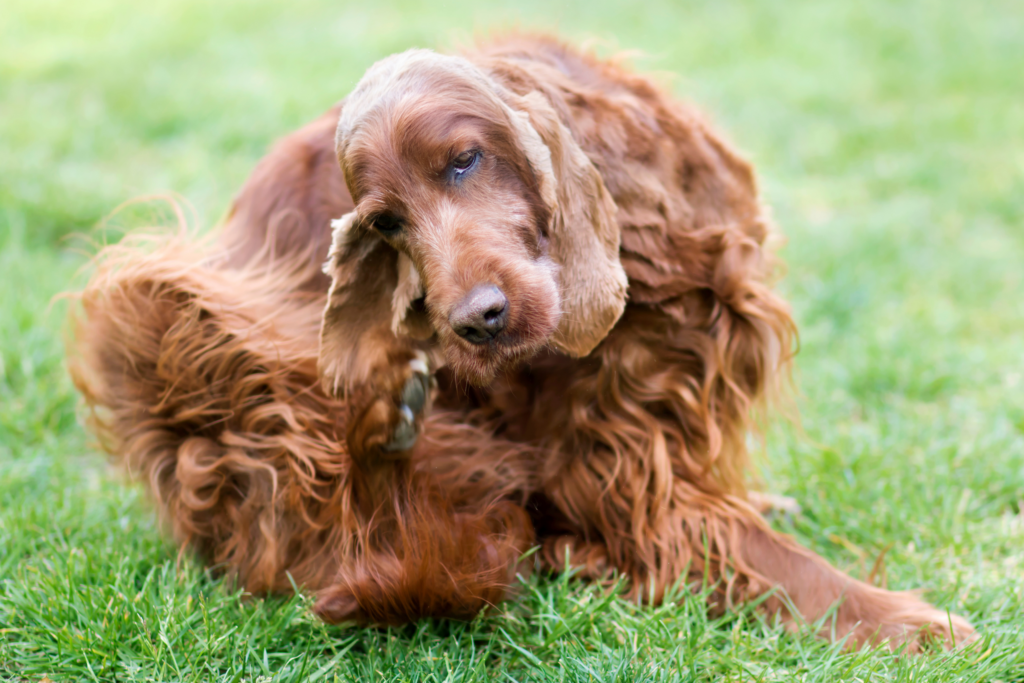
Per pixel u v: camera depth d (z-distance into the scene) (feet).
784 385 9.98
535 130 6.92
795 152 21.12
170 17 32.96
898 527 9.75
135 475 9.20
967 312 14.65
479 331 6.22
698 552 8.75
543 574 9.00
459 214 6.37
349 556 8.32
